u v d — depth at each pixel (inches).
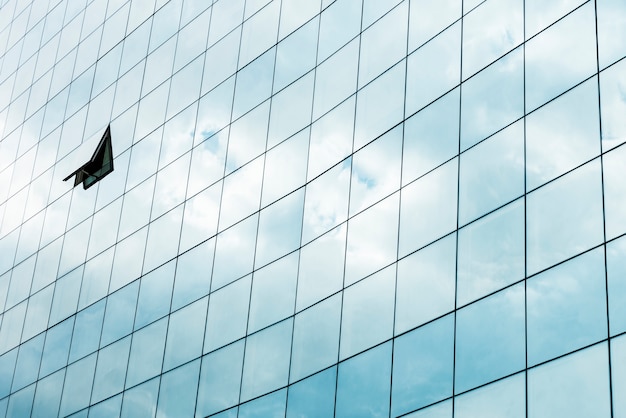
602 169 1039.6
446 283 1163.9
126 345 1684.3
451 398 1085.8
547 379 986.7
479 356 1075.3
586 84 1107.3
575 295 1000.9
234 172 1646.2
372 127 1409.9
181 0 2039.9
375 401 1182.9
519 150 1153.4
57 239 2049.7
